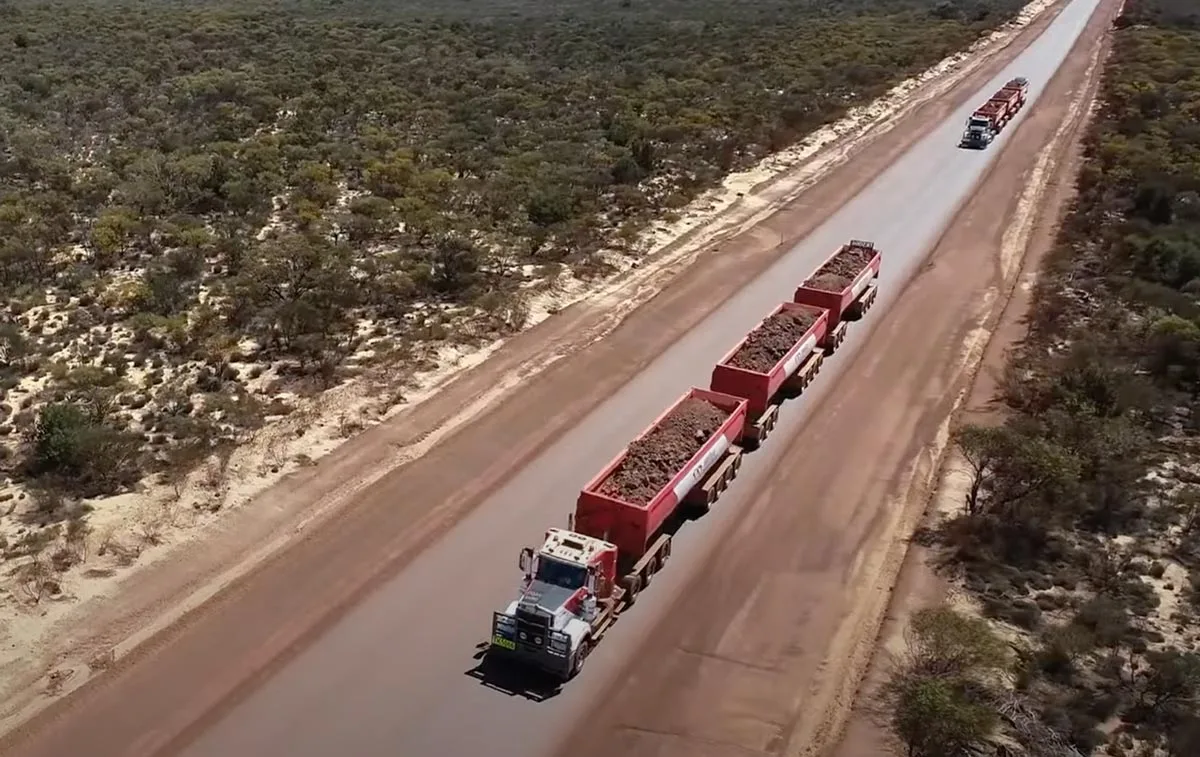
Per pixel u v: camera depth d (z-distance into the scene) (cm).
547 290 3922
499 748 1880
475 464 2789
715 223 4838
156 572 2278
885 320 3866
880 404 3212
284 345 3341
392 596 2267
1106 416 3031
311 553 2391
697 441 2533
